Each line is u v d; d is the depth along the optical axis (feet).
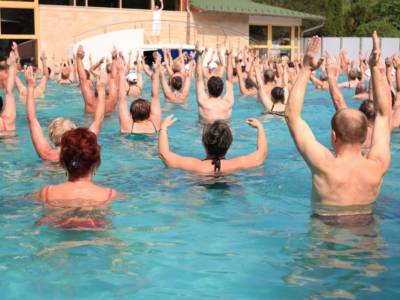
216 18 115.44
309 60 15.31
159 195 19.27
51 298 11.85
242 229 15.99
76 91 53.88
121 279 12.75
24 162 24.31
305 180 21.25
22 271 13.09
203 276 12.91
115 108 39.55
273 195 19.31
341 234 15.35
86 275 12.90
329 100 48.49
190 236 15.46
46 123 35.65
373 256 13.85
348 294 11.94
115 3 105.81
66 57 99.71
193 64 53.78
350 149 16.38
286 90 42.47
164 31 110.32
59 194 17.58
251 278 12.77
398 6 178.09
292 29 125.59
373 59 16.34
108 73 42.22
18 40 96.37
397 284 12.37
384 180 21.07
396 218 16.42
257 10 116.98
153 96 31.35
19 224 16.02
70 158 17.35
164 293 12.05
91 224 16.11
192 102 46.32
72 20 99.91
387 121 16.88
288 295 11.94
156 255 14.10
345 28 156.15
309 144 16.17
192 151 27.55
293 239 15.12
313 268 13.26
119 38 98.68
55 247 14.47
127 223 16.34
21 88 45.34
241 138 30.99
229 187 20.24
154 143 28.58
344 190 16.35
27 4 95.20
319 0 148.56
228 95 36.17
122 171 22.76
